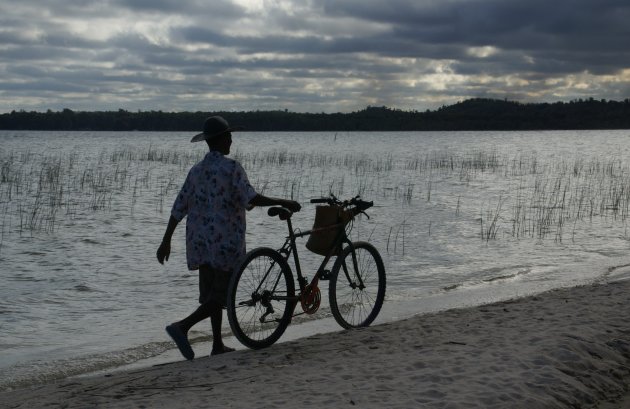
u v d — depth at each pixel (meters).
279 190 28.53
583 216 19.58
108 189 27.84
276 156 53.31
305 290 6.71
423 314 7.85
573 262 12.71
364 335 6.68
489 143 110.44
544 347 5.75
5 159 47.91
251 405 4.56
